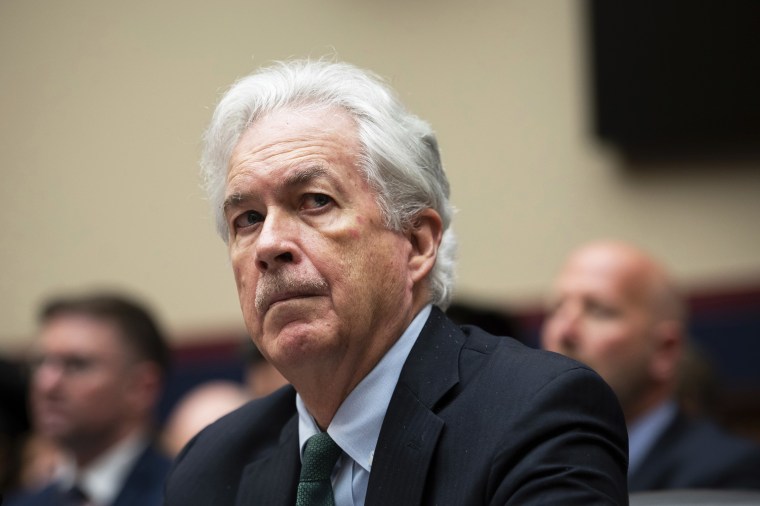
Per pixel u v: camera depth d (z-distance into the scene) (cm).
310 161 301
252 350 663
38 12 1243
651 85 991
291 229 298
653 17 992
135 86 1202
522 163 1051
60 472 749
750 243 979
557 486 263
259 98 318
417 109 1080
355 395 305
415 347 308
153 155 1193
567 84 1041
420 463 285
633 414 586
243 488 321
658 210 1006
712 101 975
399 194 311
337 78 319
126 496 654
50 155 1235
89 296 689
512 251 1048
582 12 1033
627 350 580
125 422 673
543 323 1030
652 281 591
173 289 1184
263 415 343
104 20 1217
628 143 999
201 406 764
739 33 969
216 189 326
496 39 1065
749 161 981
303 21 1123
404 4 1090
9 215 1243
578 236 1029
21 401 807
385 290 305
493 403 287
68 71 1230
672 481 554
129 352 677
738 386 975
